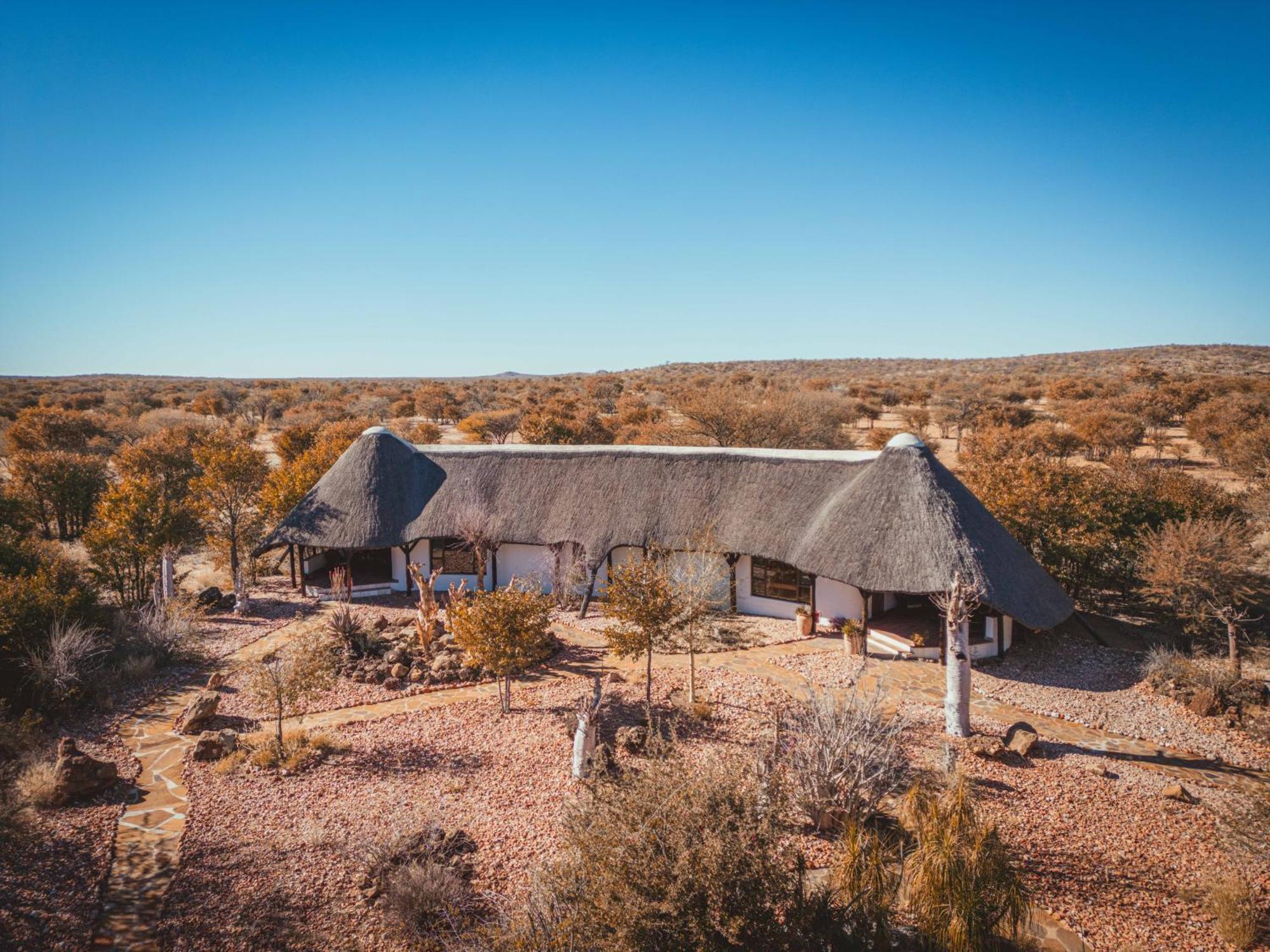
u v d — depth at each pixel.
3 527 25.19
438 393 86.62
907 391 91.88
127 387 122.69
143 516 25.77
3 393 103.00
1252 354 138.88
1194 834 13.07
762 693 19.00
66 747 14.30
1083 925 10.86
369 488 28.12
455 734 17.05
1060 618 21.02
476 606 18.48
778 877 8.64
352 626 22.16
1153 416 66.12
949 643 16.75
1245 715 17.66
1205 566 20.92
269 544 27.62
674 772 9.56
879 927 9.38
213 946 10.44
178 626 21.72
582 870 9.01
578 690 19.50
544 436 53.59
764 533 24.55
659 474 27.19
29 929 10.58
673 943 7.84
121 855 12.45
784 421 52.44
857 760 13.29
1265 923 10.78
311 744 16.20
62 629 19.44
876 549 21.53
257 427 79.31
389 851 12.02
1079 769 15.31
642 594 17.39
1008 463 30.16
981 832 10.29
